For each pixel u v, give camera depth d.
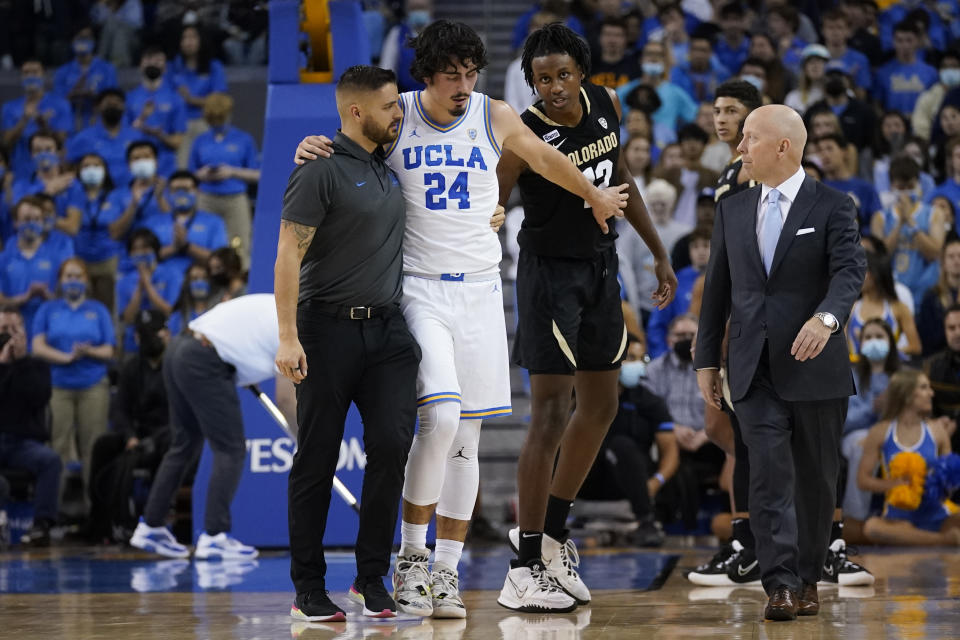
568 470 13.10
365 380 11.41
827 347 11.73
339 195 11.16
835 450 11.91
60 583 15.95
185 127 33.28
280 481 19.50
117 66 37.12
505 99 32.78
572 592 12.89
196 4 36.03
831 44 34.41
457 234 11.87
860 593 13.81
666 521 23.31
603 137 12.89
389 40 30.80
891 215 27.36
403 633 10.67
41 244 28.33
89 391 25.75
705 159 29.53
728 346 12.09
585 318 12.89
